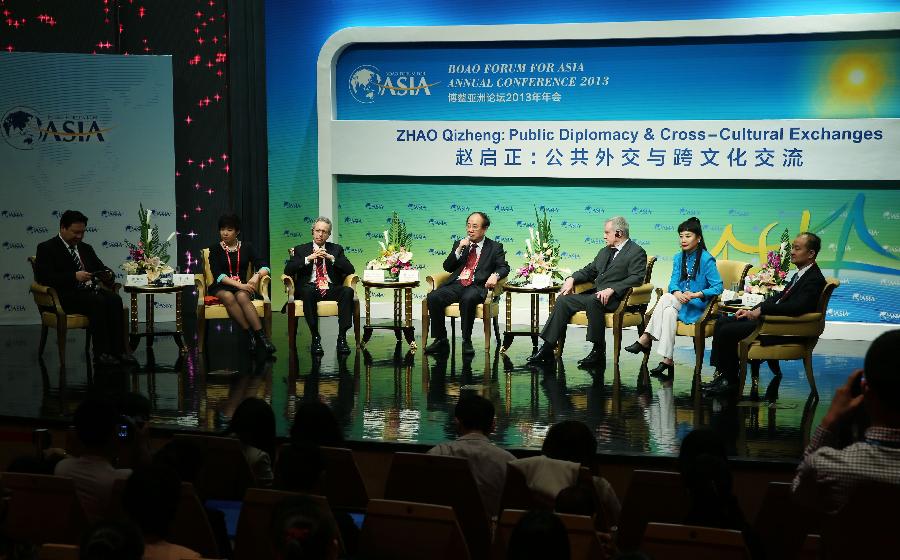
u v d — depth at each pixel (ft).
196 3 32.73
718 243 30.99
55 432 19.61
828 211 30.07
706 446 11.63
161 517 8.66
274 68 33.04
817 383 23.49
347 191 33.30
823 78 29.76
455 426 19.15
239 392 22.20
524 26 31.14
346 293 26.96
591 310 25.08
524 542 7.06
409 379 23.63
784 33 29.43
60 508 10.62
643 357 26.30
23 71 30.73
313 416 13.42
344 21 32.58
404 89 32.60
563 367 25.29
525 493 11.87
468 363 25.67
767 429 19.04
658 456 17.12
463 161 32.12
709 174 30.53
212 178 33.30
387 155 32.50
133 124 31.55
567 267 32.19
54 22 32.40
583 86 31.42
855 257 30.01
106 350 25.30
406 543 9.55
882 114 29.50
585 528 9.21
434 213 32.83
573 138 31.32
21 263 31.27
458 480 11.91
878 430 7.17
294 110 33.06
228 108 33.09
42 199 31.14
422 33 31.83
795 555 11.35
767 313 21.38
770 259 22.71
